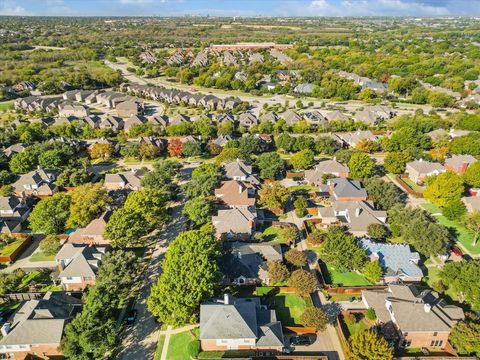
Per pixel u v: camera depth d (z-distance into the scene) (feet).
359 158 378.73
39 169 381.40
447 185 318.24
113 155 460.96
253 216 301.84
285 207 341.82
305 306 225.35
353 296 233.96
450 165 392.47
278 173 404.57
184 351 195.83
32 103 647.97
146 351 197.06
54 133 508.53
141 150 439.63
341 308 225.35
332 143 460.14
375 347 176.45
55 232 293.64
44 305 206.69
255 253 256.32
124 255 239.50
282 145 458.09
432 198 325.21
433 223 273.75
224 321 193.57
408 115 578.66
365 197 332.80
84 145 478.18
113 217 270.87
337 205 314.55
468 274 217.77
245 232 290.35
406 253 257.14
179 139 471.62
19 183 363.56
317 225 316.81
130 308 224.53
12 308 229.66
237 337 189.26
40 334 194.08
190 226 310.24
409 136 450.71
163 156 461.78
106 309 198.18
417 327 192.34
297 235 288.92
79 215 288.71
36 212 292.40
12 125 532.73
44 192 360.89
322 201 350.43
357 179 375.25
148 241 292.61
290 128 540.11
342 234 260.62
